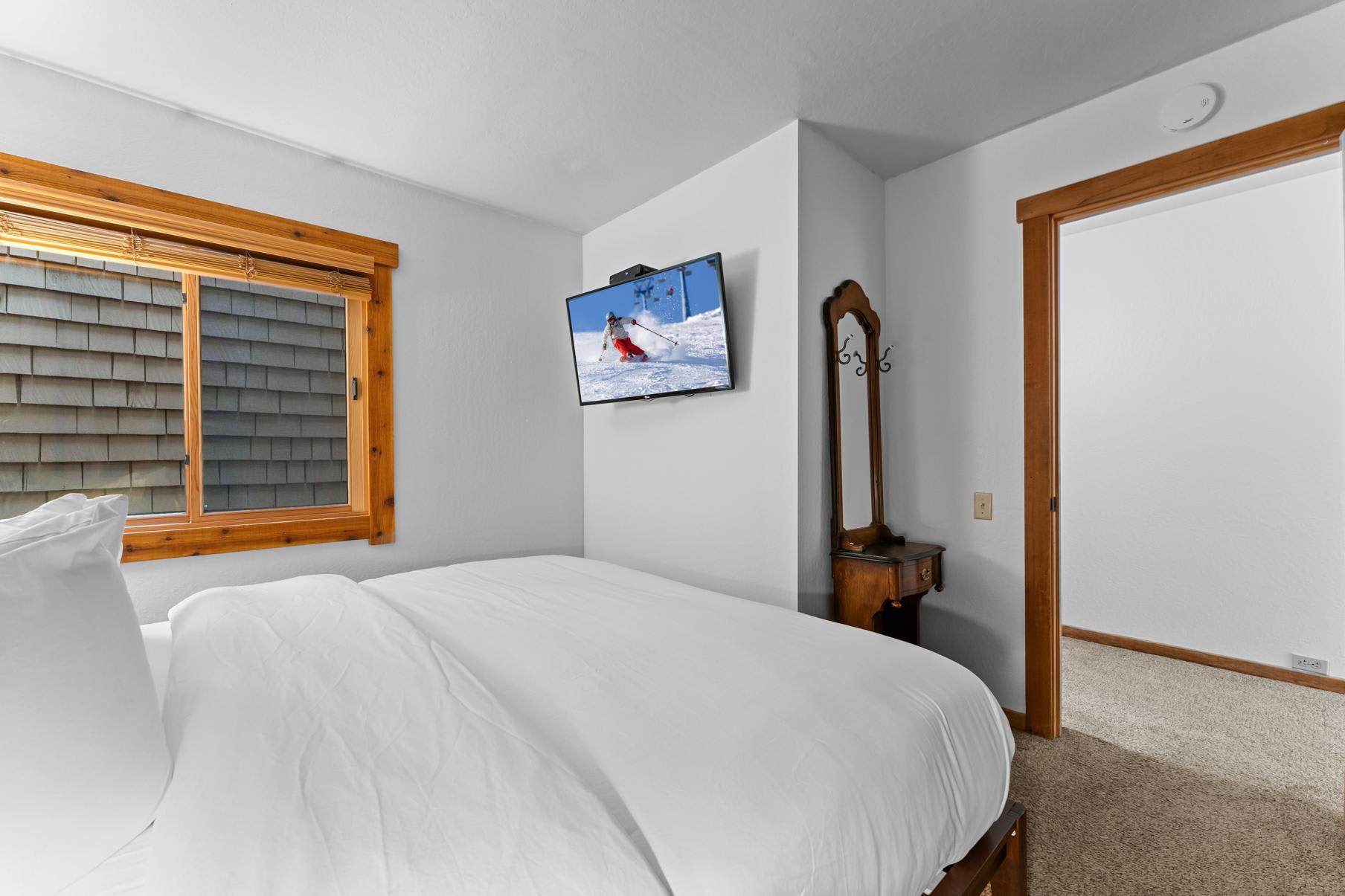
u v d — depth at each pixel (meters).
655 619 1.49
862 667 1.19
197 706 0.93
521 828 0.70
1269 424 3.00
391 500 2.66
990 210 2.48
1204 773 2.07
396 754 0.82
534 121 2.29
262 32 1.78
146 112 2.10
